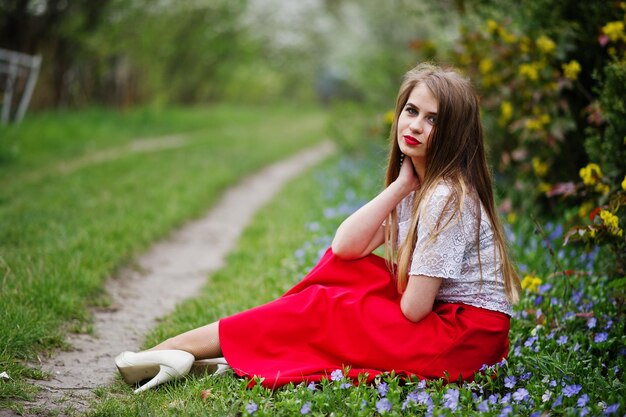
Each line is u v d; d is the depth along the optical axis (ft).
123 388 9.89
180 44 61.31
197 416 8.54
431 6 22.18
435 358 9.15
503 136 19.35
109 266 16.07
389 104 35.47
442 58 20.74
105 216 20.52
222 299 14.01
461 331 9.21
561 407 8.57
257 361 9.48
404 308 9.25
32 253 15.44
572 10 15.90
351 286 9.73
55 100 47.24
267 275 15.55
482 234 9.59
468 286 9.49
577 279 12.80
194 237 21.63
